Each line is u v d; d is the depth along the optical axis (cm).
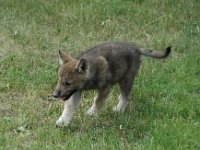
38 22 2742
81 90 1789
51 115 1864
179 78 2167
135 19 2792
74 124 1797
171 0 2988
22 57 2309
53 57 2364
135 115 1866
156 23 2770
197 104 1941
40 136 1703
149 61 2320
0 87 2056
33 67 2242
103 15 2806
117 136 1692
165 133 1691
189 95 2023
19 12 2823
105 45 1892
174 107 1911
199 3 2972
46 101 1984
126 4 2938
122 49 1897
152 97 2022
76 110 1897
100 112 1884
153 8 2917
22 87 2064
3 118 1827
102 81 1809
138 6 2936
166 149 1608
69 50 2431
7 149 1623
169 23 2756
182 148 1612
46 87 2070
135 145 1650
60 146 1638
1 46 2447
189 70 2245
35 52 2391
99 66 1795
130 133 1728
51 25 2716
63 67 1747
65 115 1770
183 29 2703
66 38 2553
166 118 1827
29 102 1969
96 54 1838
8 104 1947
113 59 1858
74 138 1680
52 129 1741
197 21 2775
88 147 1620
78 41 2527
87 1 2961
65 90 1730
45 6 2891
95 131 1742
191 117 1856
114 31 2678
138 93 2028
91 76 1770
